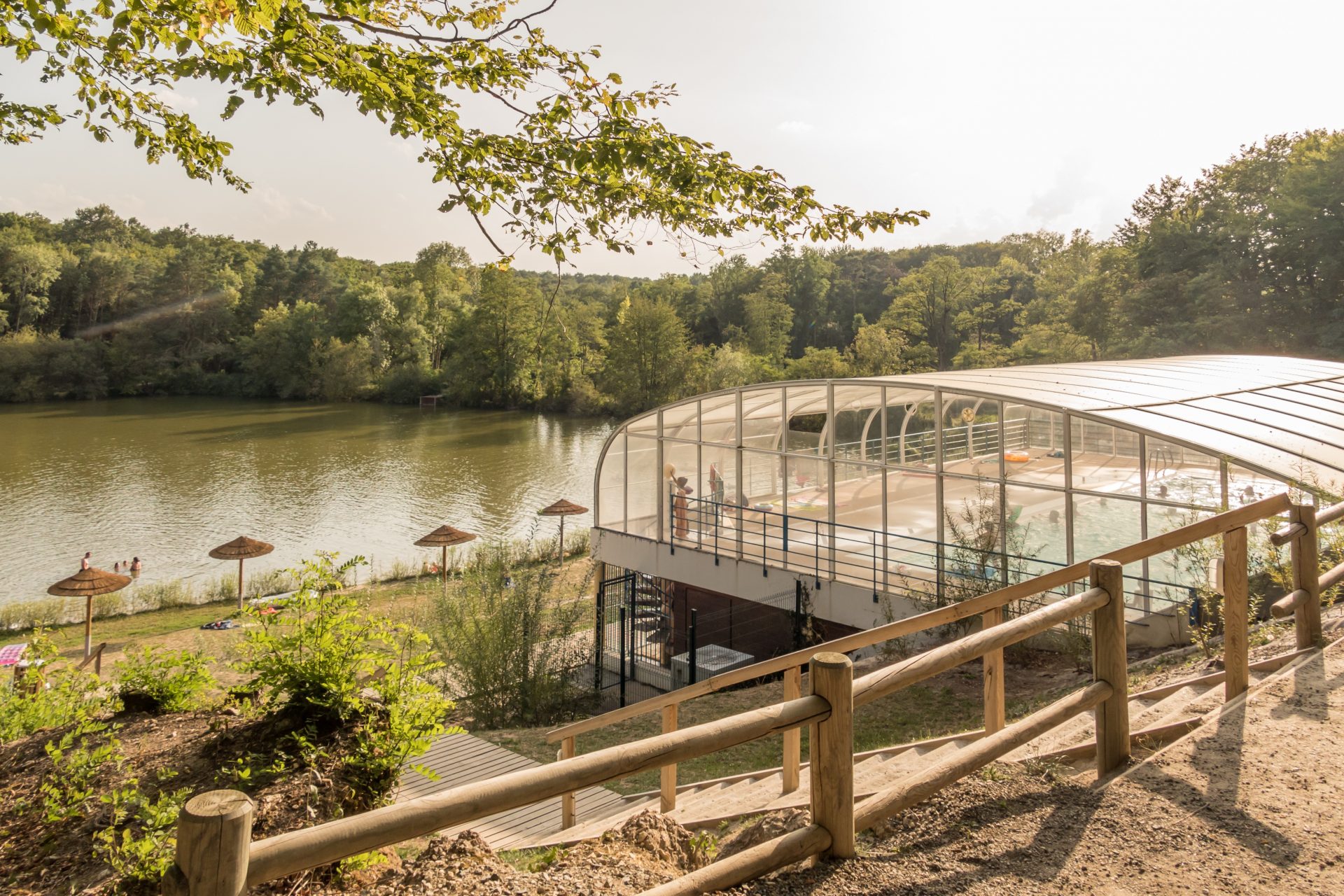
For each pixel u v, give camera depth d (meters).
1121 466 13.44
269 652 6.32
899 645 15.35
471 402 89.69
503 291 86.38
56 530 36.97
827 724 3.35
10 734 7.16
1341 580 6.14
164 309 99.25
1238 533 4.97
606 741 13.85
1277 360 23.52
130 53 6.55
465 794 2.45
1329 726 4.38
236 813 2.07
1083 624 13.19
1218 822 3.56
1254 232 47.28
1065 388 15.33
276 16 5.47
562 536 32.28
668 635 20.59
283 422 74.88
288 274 119.38
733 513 18.86
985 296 92.81
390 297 103.31
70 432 67.00
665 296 113.62
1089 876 3.23
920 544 15.86
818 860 3.38
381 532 37.03
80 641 23.67
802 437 17.78
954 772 3.63
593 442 64.06
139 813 5.04
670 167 6.70
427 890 3.72
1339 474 12.53
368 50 6.38
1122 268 57.53
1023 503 14.50
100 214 135.75
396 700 5.89
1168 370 19.31
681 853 4.30
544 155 7.04
